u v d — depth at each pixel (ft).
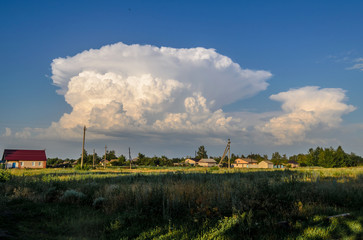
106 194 38.60
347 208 31.60
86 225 27.50
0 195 38.47
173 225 26.37
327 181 47.47
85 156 315.17
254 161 416.46
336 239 22.20
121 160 344.08
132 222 28.43
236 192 33.78
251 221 24.85
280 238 22.45
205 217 28.25
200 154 514.68
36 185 48.37
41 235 23.27
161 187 37.52
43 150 249.96
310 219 26.78
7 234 22.03
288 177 55.31
